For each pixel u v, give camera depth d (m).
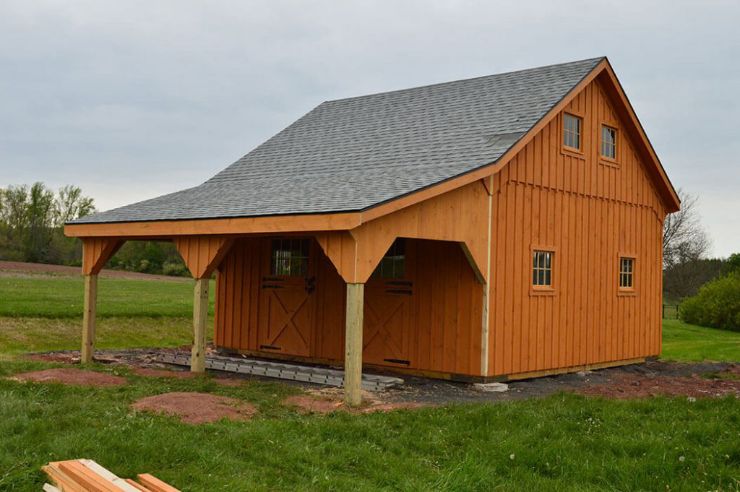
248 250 16.84
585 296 15.66
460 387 12.89
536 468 8.00
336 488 6.80
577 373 15.30
